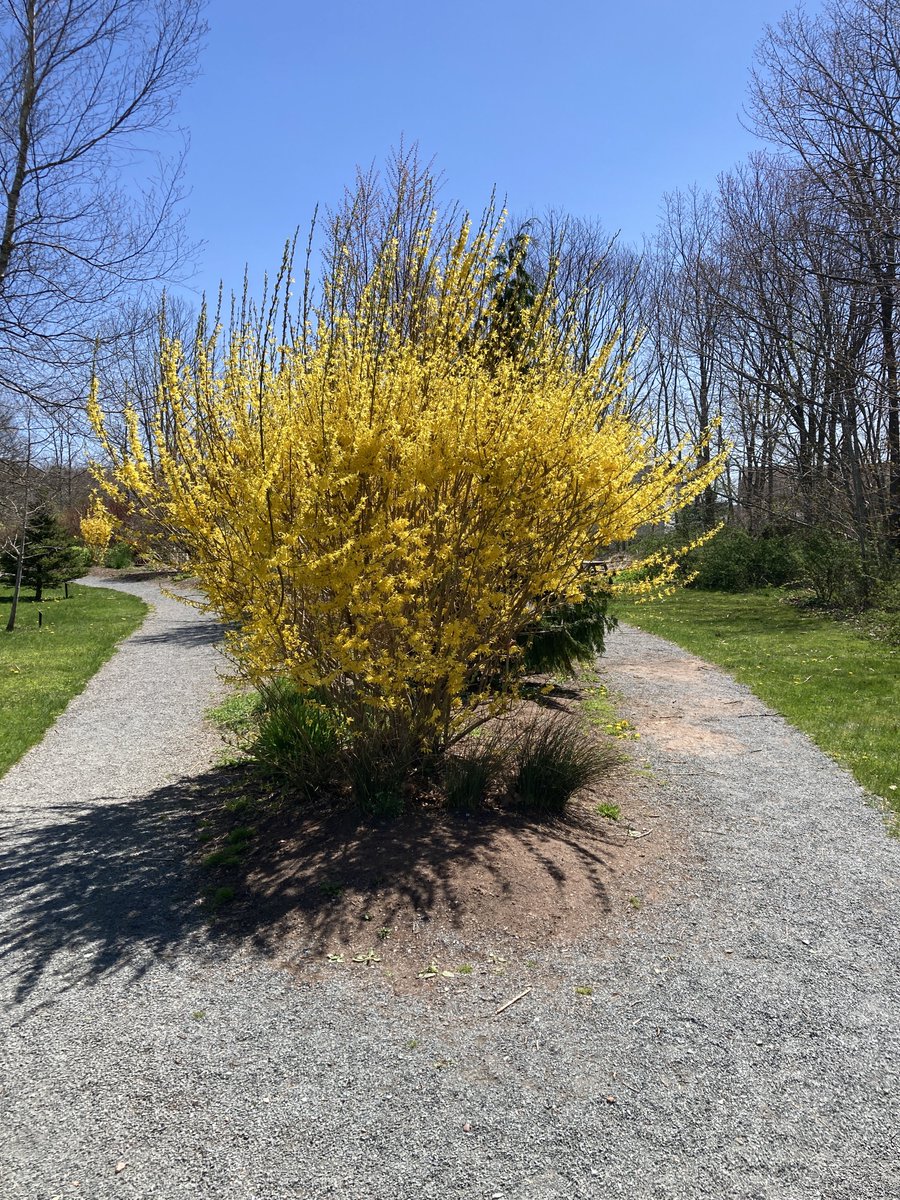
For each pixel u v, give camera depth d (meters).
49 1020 2.92
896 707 7.98
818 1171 2.23
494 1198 2.13
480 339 4.55
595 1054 2.71
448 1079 2.58
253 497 3.59
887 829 4.86
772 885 4.04
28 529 17.25
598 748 5.69
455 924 3.48
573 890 3.81
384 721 4.62
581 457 4.23
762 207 22.94
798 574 19.88
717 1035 2.82
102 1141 2.32
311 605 3.97
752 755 6.48
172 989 3.11
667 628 14.76
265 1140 2.32
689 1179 2.20
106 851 4.56
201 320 4.14
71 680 10.32
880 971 3.26
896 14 15.25
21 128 10.73
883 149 15.99
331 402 3.95
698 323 29.44
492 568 4.22
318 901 3.71
